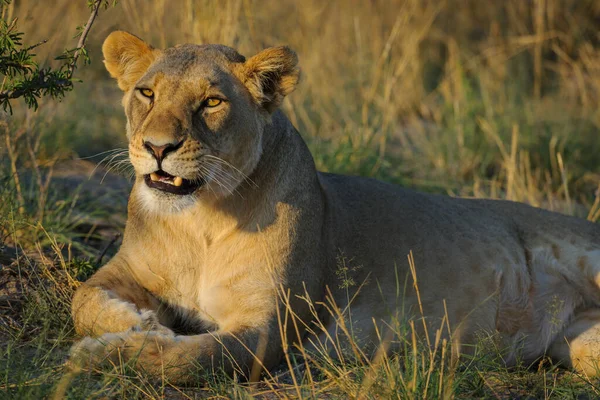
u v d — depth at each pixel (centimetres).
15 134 1079
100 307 705
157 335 665
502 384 707
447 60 1884
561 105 1691
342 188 859
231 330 705
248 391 657
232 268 734
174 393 642
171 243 743
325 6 1866
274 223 742
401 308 809
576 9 2002
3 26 734
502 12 2041
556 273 911
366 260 816
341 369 679
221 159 709
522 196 1267
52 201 1040
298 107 1531
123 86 771
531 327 888
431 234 857
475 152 1456
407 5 1903
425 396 605
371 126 1462
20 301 770
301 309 746
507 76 1819
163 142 675
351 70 1711
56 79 743
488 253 875
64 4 1472
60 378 612
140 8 1405
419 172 1417
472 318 838
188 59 724
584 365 847
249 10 1345
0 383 603
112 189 1189
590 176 1441
